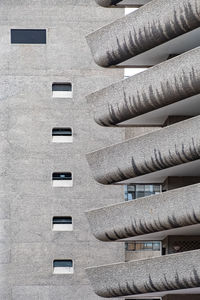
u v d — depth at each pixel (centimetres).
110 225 3709
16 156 5122
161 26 3516
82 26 5191
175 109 3634
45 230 5078
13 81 5150
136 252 5066
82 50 5175
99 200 5109
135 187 5122
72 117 5147
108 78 5166
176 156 3459
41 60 5162
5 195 5100
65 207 5100
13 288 5031
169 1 3444
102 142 5138
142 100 3584
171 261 3419
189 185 3616
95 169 3803
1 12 5184
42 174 5119
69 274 5041
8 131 5134
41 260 5056
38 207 5097
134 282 3584
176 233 3653
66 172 5138
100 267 3684
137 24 3600
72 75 5159
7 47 5162
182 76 3403
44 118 5141
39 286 5034
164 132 3472
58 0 5206
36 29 5181
